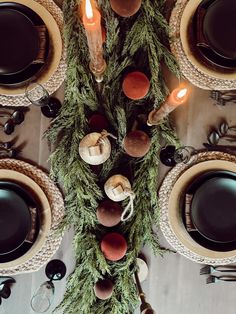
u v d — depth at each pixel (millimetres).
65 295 1114
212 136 1166
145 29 1024
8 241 1080
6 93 1111
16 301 1161
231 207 1106
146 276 1173
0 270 1136
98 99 1077
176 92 881
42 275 1163
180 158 1136
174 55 1124
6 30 1077
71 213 1097
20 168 1140
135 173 1090
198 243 1114
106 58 1036
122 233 1109
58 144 1134
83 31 1009
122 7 946
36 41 1074
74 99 1055
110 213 1040
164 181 1151
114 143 1090
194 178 1142
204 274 1182
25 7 1097
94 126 1079
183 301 1184
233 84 1150
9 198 1081
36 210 1095
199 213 1102
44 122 1154
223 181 1107
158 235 1176
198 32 1086
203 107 1176
